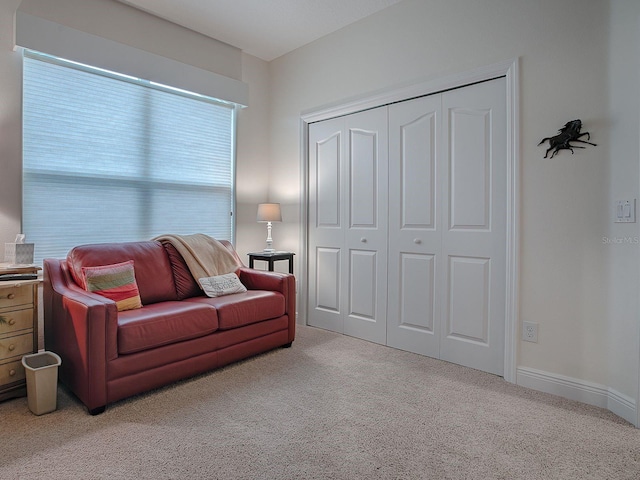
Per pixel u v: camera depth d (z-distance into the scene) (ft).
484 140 8.26
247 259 12.64
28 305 7.01
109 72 9.51
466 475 4.88
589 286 6.82
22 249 7.41
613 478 4.84
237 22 10.52
